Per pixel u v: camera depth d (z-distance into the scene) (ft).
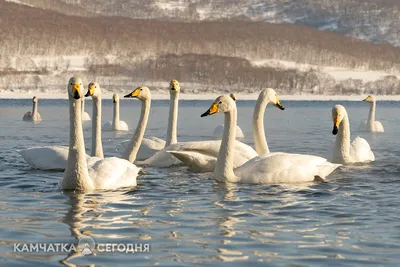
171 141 62.49
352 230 35.70
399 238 34.17
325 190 46.85
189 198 43.52
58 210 39.50
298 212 39.78
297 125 122.11
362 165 60.34
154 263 29.86
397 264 30.04
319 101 309.63
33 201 41.96
